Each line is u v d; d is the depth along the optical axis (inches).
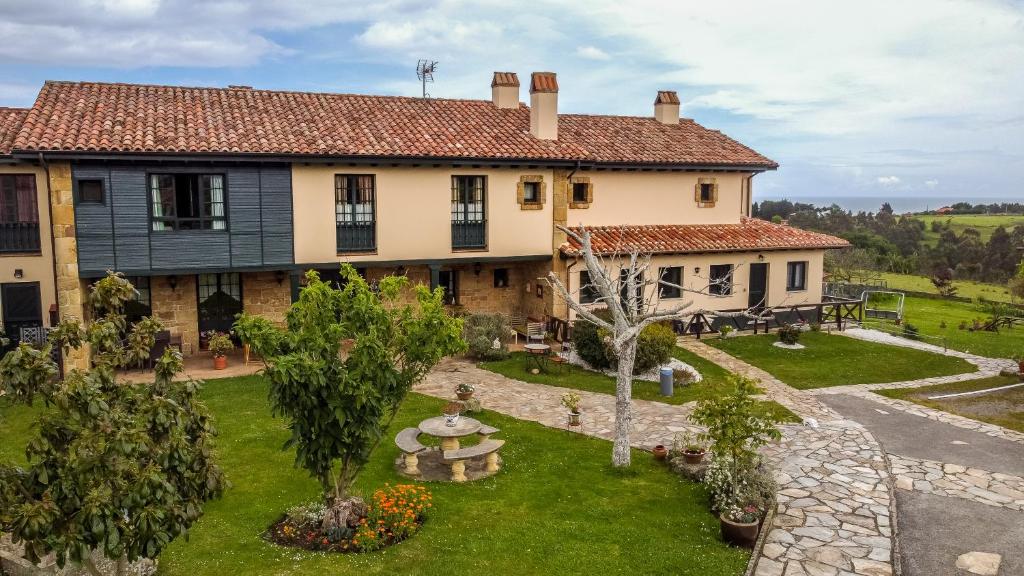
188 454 251.6
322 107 824.9
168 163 668.1
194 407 270.8
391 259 778.2
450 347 384.5
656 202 956.6
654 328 735.7
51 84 741.3
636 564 346.6
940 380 771.4
